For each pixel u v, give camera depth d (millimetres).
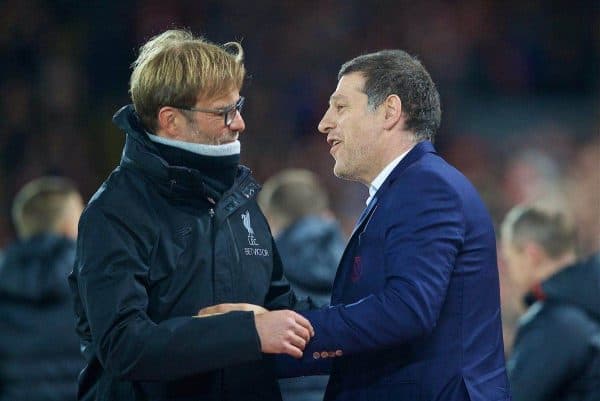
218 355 9477
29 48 44750
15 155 41719
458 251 10305
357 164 10812
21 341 15703
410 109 10750
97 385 10258
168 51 10133
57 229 16141
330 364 10875
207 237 10188
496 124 46594
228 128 10195
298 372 10812
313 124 45281
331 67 47250
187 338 9438
